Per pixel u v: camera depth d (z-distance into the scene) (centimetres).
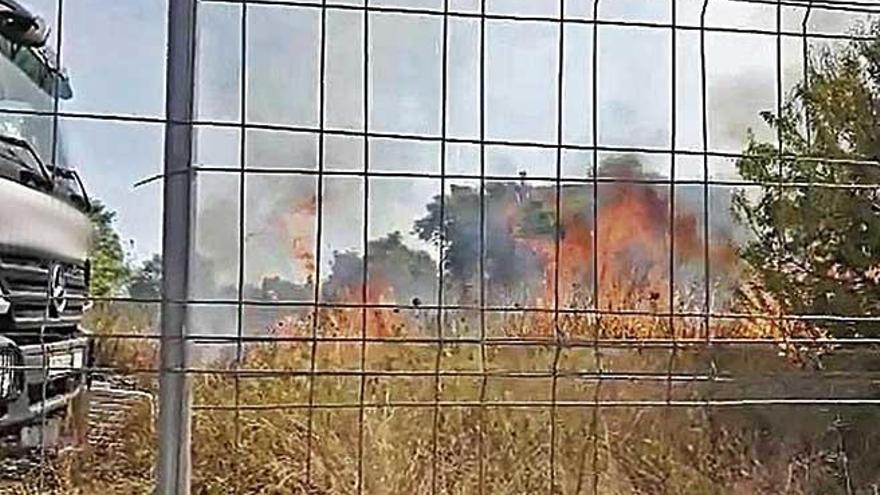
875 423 488
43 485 438
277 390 480
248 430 479
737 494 502
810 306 512
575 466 484
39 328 457
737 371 486
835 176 498
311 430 442
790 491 504
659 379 353
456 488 475
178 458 288
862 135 502
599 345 367
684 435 506
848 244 510
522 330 526
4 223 444
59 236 489
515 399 494
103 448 484
